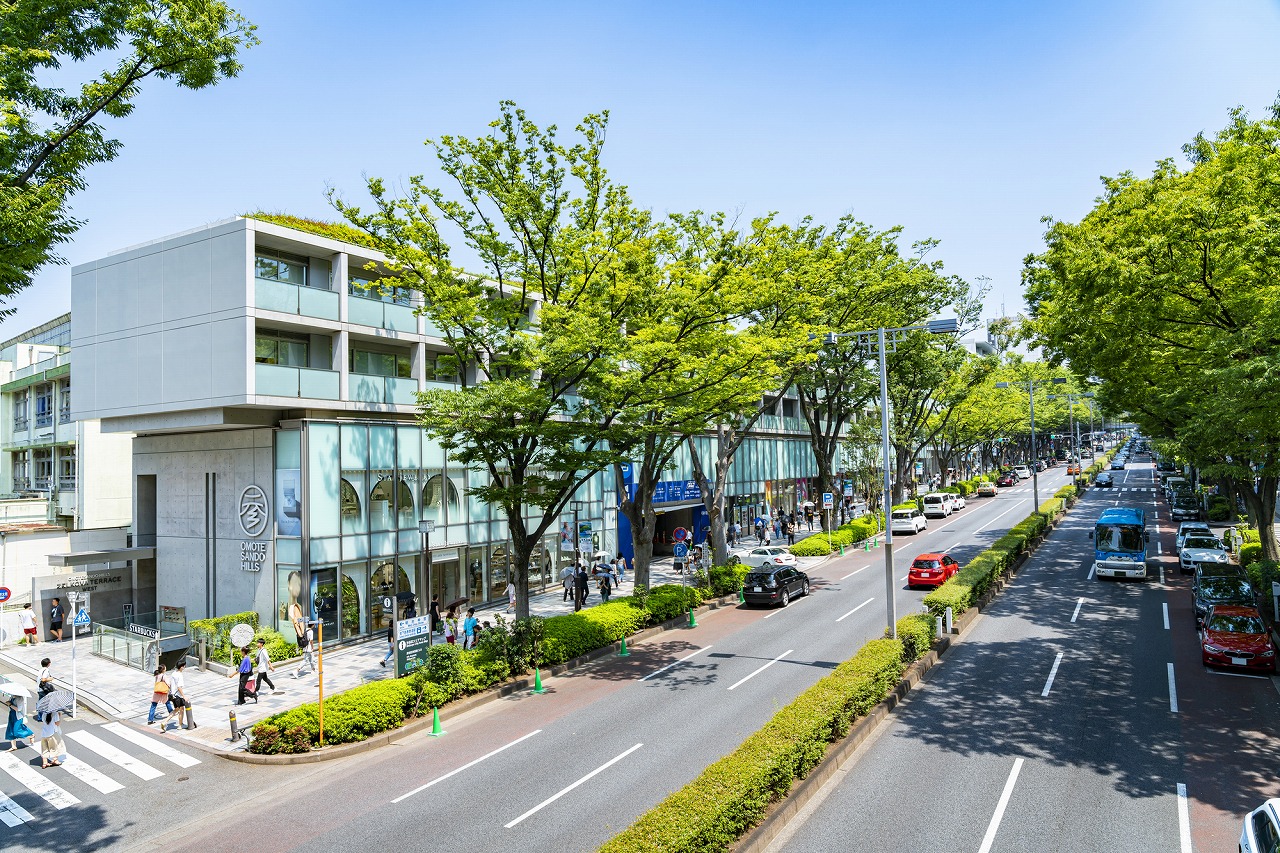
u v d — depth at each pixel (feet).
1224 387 55.01
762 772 35.19
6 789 46.32
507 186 65.82
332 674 69.87
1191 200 57.36
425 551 91.61
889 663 53.57
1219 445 71.46
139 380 83.71
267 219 84.64
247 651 66.49
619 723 52.54
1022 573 109.60
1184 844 33.35
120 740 54.95
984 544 139.54
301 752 49.62
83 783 46.83
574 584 98.37
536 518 110.63
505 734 52.01
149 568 100.78
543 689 63.21
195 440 90.99
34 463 144.36
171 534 93.30
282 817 40.40
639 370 66.74
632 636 79.71
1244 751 43.45
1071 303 73.72
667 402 68.18
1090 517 177.06
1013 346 176.04
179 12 35.24
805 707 43.80
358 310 85.35
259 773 47.37
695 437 149.89
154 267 83.15
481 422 62.69
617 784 41.78
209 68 37.19
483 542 101.55
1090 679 58.49
